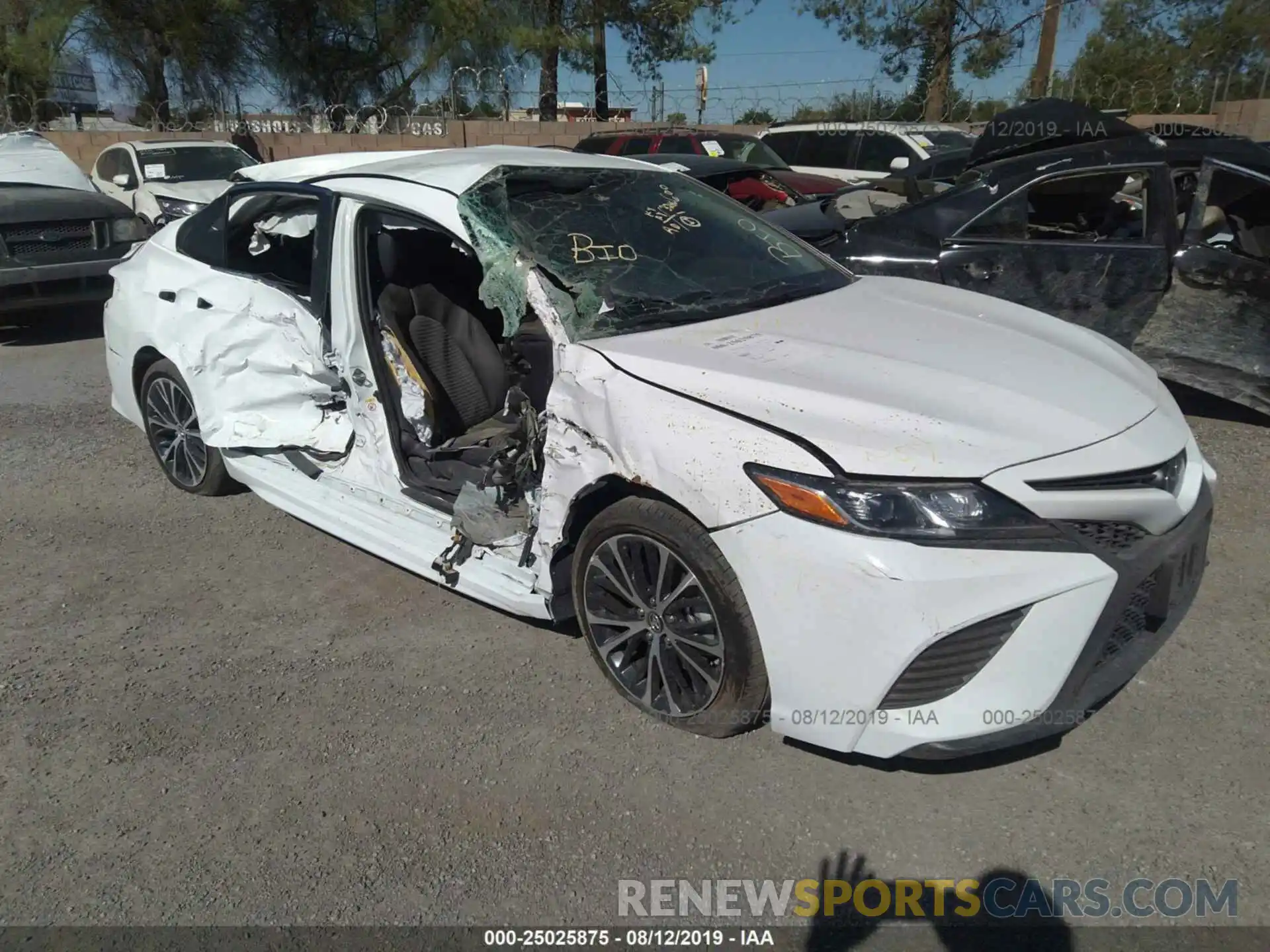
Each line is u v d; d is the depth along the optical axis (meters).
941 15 19.33
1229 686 3.15
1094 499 2.50
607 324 3.16
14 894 2.51
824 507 2.44
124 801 2.83
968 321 3.38
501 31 18.70
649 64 21.86
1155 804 2.67
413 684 3.35
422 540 3.62
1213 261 5.12
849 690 2.46
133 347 4.82
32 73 17.91
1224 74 17.77
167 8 17.53
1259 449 5.13
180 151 12.23
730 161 9.25
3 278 7.95
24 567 4.29
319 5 18.52
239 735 3.11
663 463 2.68
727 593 2.66
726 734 2.89
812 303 3.49
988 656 2.42
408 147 18.16
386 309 3.74
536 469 3.32
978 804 2.70
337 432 4.06
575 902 2.43
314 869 2.56
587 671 3.38
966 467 2.44
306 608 3.89
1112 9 18.27
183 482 4.98
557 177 3.74
